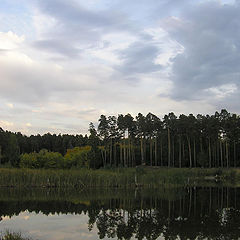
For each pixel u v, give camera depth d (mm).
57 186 58438
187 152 108875
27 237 23172
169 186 61344
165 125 101062
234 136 97062
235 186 62344
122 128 99750
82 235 24375
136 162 116312
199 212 33812
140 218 30812
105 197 45781
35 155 82250
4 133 116750
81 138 158625
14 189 54750
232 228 26531
